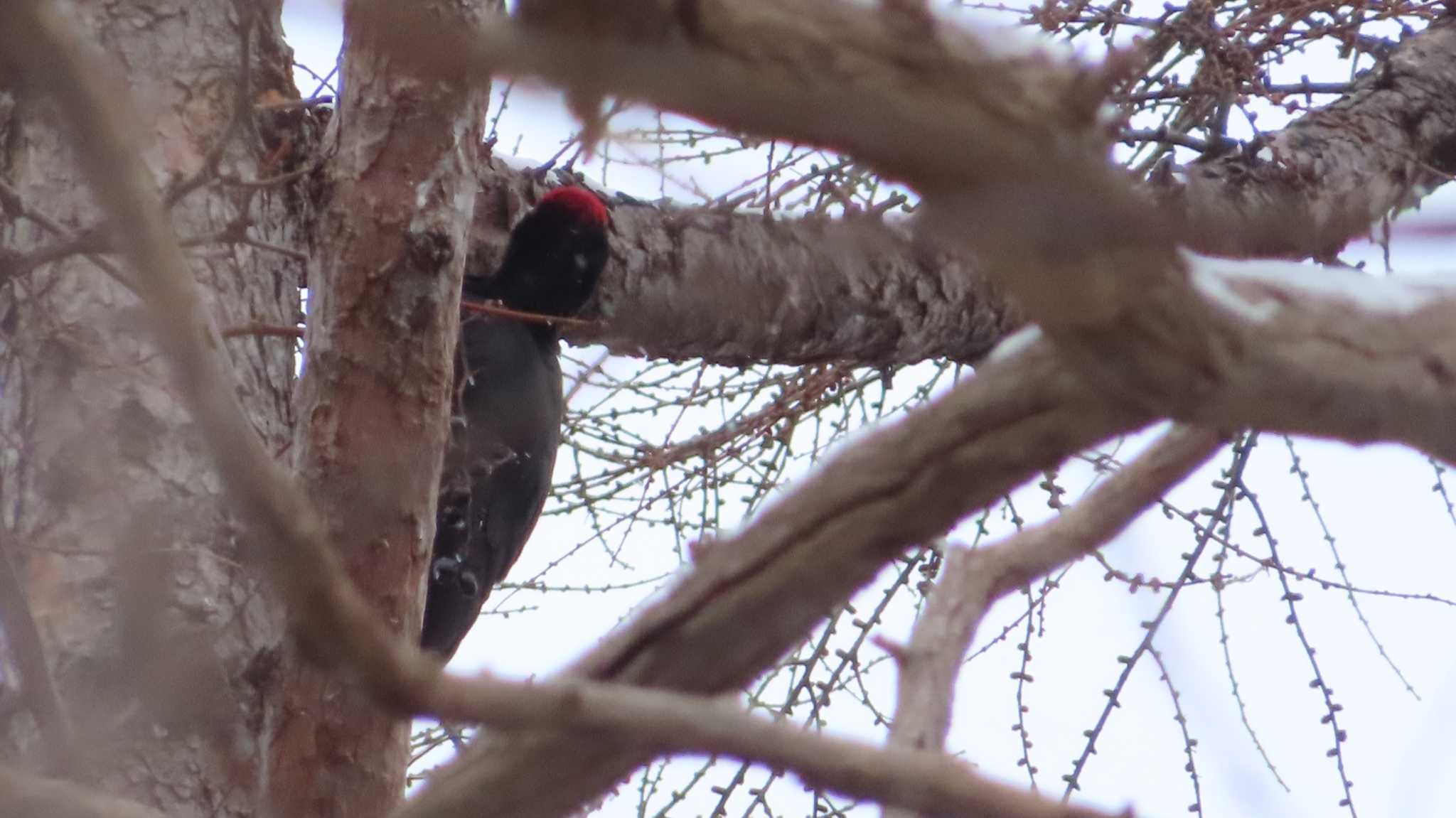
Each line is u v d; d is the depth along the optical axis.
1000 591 5.31
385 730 6.87
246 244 7.01
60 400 7.76
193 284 3.75
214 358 3.86
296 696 6.81
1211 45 10.23
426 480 7.14
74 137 3.31
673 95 3.34
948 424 4.49
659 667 4.69
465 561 10.85
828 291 10.98
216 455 3.46
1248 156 10.43
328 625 3.60
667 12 3.28
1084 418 4.35
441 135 7.12
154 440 7.77
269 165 7.23
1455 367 4.22
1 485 6.20
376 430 7.07
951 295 11.23
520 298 11.20
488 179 11.20
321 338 7.12
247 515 3.53
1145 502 5.37
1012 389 4.40
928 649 5.15
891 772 4.07
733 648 4.70
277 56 8.91
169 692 6.14
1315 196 10.33
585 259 10.87
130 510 7.57
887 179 3.69
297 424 7.17
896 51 3.46
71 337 7.74
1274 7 10.62
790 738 4.01
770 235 10.58
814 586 4.64
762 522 4.66
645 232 11.05
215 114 8.55
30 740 6.90
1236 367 4.08
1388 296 4.28
